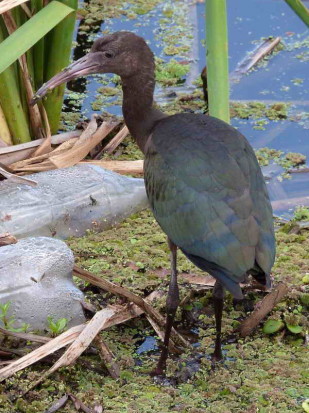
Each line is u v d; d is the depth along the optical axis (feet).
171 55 40.42
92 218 29.53
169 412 21.70
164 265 27.71
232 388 22.59
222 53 26.53
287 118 36.19
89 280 24.73
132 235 29.40
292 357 23.95
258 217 21.88
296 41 41.37
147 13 43.47
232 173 22.25
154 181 23.38
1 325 23.67
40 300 23.88
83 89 38.29
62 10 27.48
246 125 35.76
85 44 40.34
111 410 21.70
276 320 24.98
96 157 33.27
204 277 26.78
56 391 22.33
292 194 31.83
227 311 26.09
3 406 21.72
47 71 32.35
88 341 22.48
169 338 23.89
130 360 23.71
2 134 31.58
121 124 34.81
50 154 31.32
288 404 22.04
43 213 28.63
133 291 26.40
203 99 37.47
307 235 29.43
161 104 37.01
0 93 30.91
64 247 24.98
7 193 28.94
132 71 25.98
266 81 38.65
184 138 23.29
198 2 44.50
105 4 44.09
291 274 27.12
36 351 22.21
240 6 44.11
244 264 21.18
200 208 21.93
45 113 31.89
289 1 25.39
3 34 30.78
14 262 24.22
